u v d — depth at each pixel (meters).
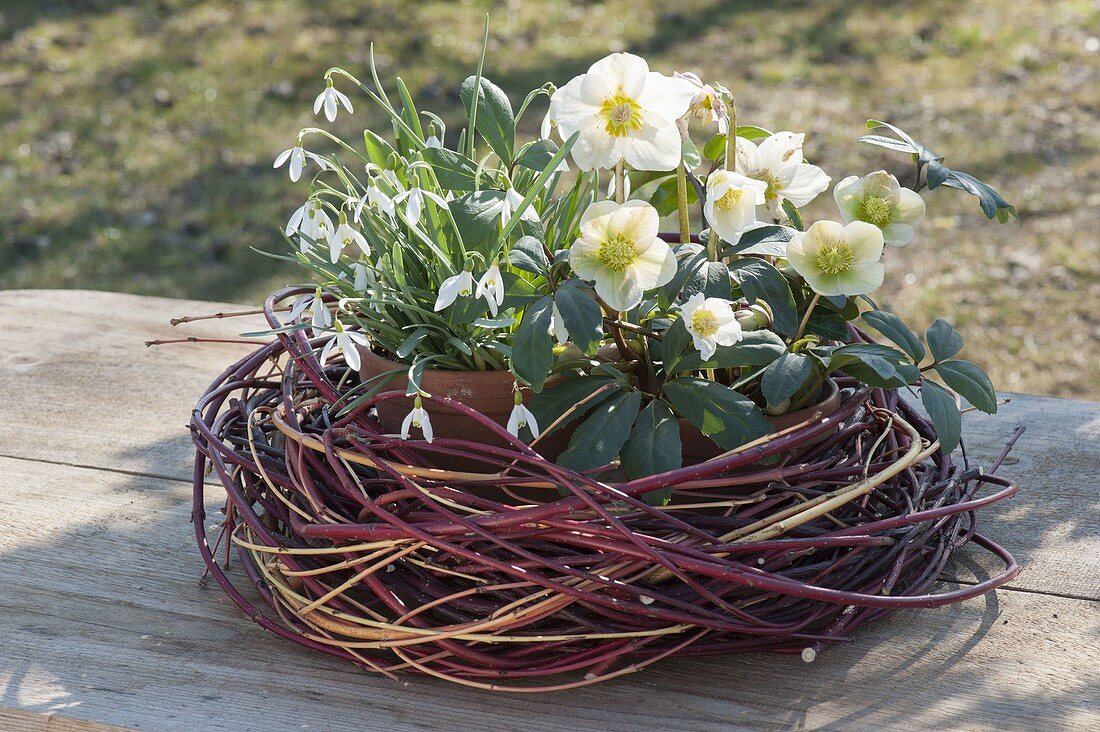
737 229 1.42
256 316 2.13
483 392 1.46
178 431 1.79
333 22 6.87
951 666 1.43
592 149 1.43
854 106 5.67
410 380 1.40
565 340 1.40
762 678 1.42
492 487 1.47
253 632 1.48
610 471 1.46
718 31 6.73
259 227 4.56
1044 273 4.01
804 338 1.49
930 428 1.56
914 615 1.49
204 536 1.51
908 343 1.46
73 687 1.41
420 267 1.51
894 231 1.46
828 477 1.46
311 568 1.46
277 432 1.55
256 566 1.54
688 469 1.38
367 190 1.42
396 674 1.43
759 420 1.41
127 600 1.51
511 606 1.38
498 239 1.46
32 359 1.96
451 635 1.38
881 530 1.40
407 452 1.45
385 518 1.38
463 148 1.53
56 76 6.11
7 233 4.54
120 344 2.00
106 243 4.45
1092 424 1.77
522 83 6.00
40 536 1.60
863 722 1.38
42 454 1.74
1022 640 1.46
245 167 5.10
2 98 5.84
